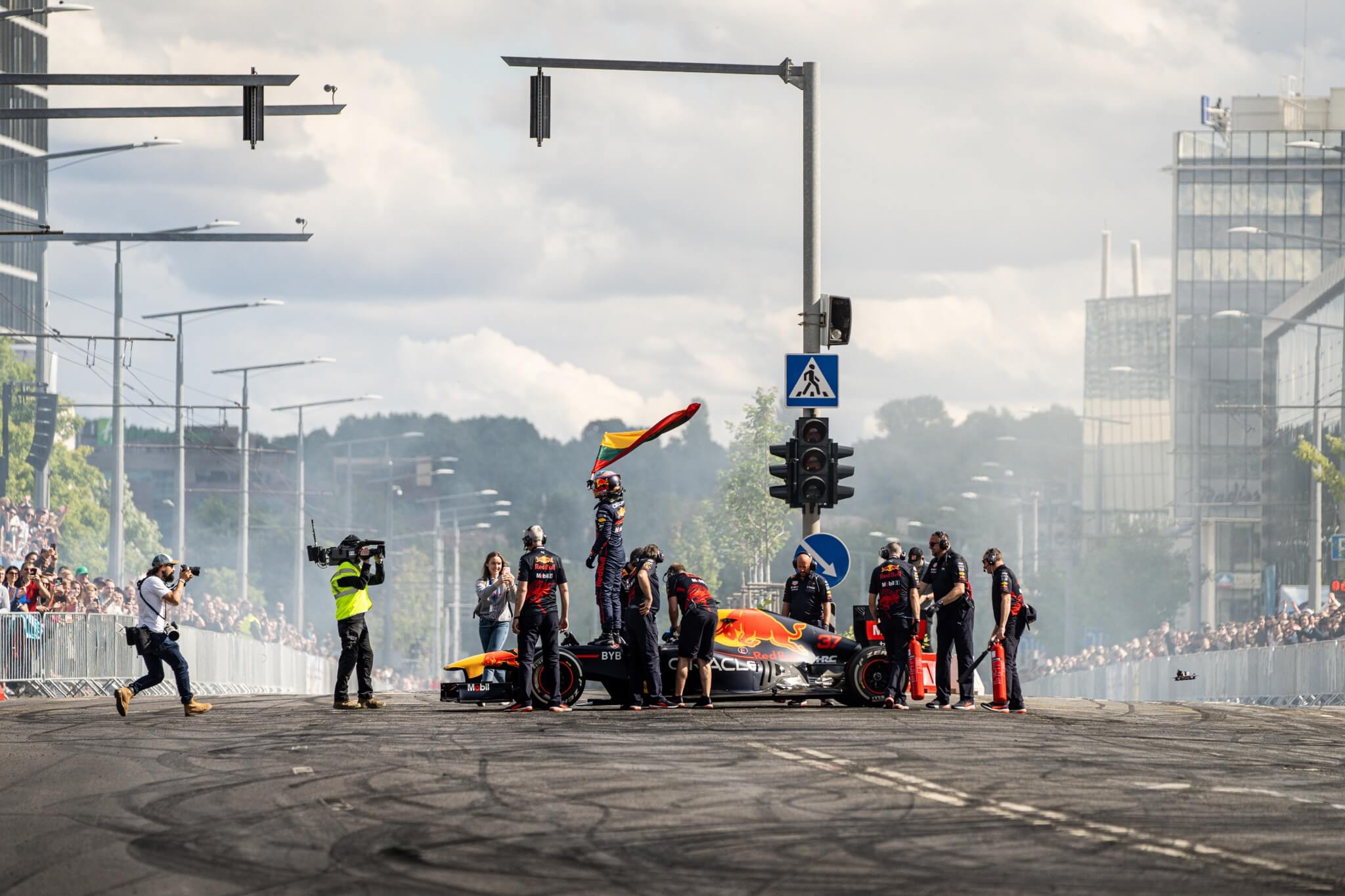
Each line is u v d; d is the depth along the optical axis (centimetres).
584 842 3100
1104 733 5006
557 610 5741
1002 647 6084
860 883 2734
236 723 5356
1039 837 3127
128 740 4806
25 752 4553
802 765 4091
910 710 5888
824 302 7475
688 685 5994
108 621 9688
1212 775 4006
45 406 19875
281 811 3488
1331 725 5456
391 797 3634
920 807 3462
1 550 13900
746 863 2903
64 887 2792
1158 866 2861
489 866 2898
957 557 6181
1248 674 11512
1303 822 3325
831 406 7294
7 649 8738
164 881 2822
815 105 7550
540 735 4772
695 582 5897
